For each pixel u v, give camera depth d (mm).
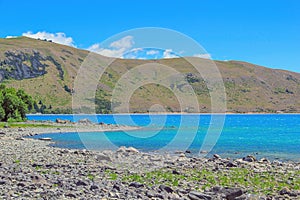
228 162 29531
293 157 38438
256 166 28203
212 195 16953
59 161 28906
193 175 23438
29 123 91438
